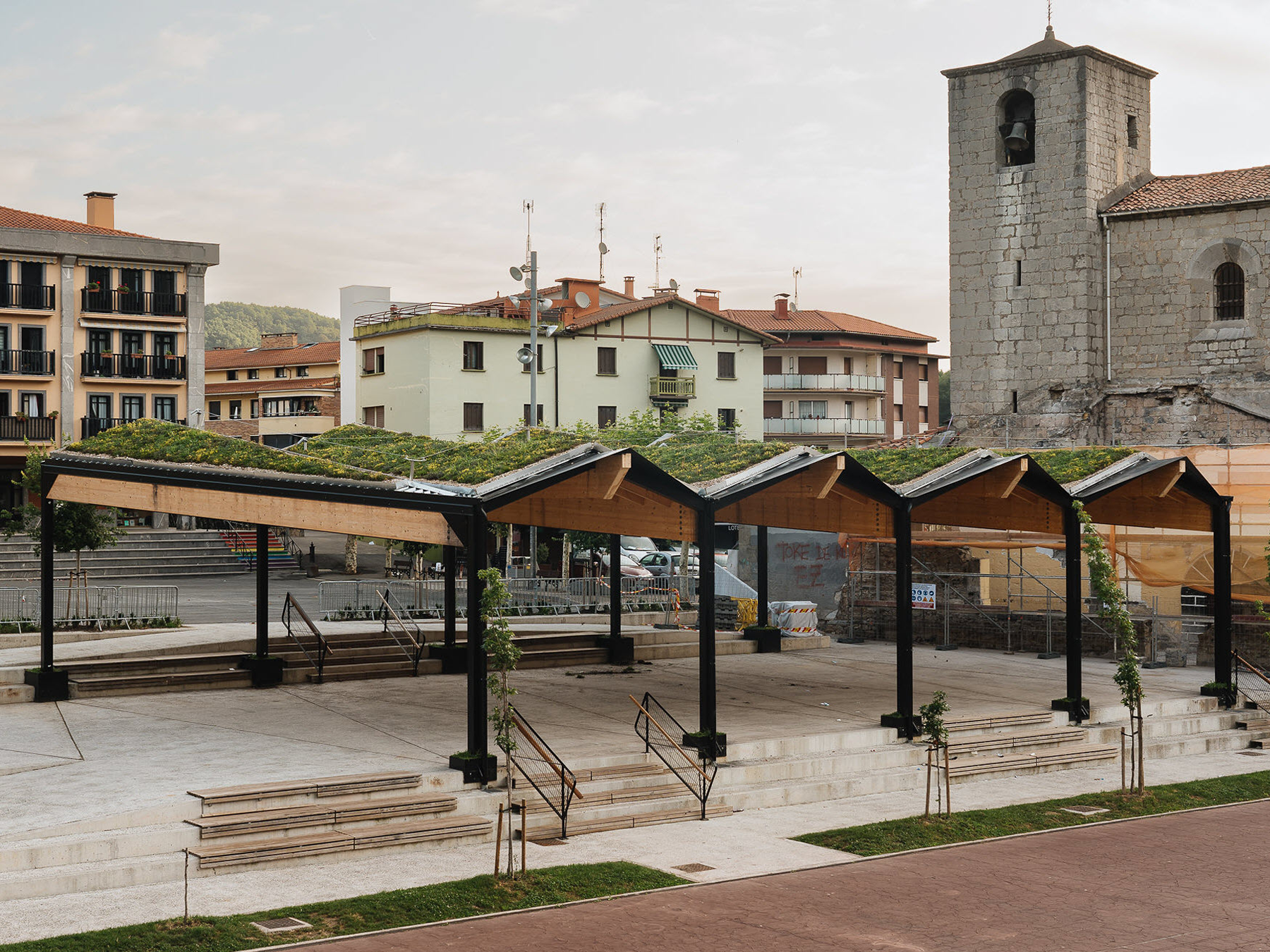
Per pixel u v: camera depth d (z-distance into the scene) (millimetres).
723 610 37438
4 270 57312
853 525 22750
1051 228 45219
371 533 18969
